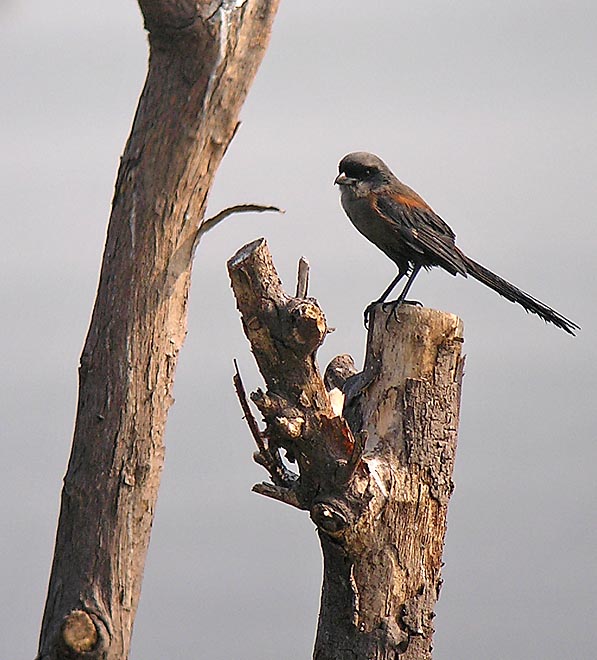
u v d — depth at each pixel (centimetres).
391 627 1023
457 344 1087
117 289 871
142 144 870
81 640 845
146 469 872
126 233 873
